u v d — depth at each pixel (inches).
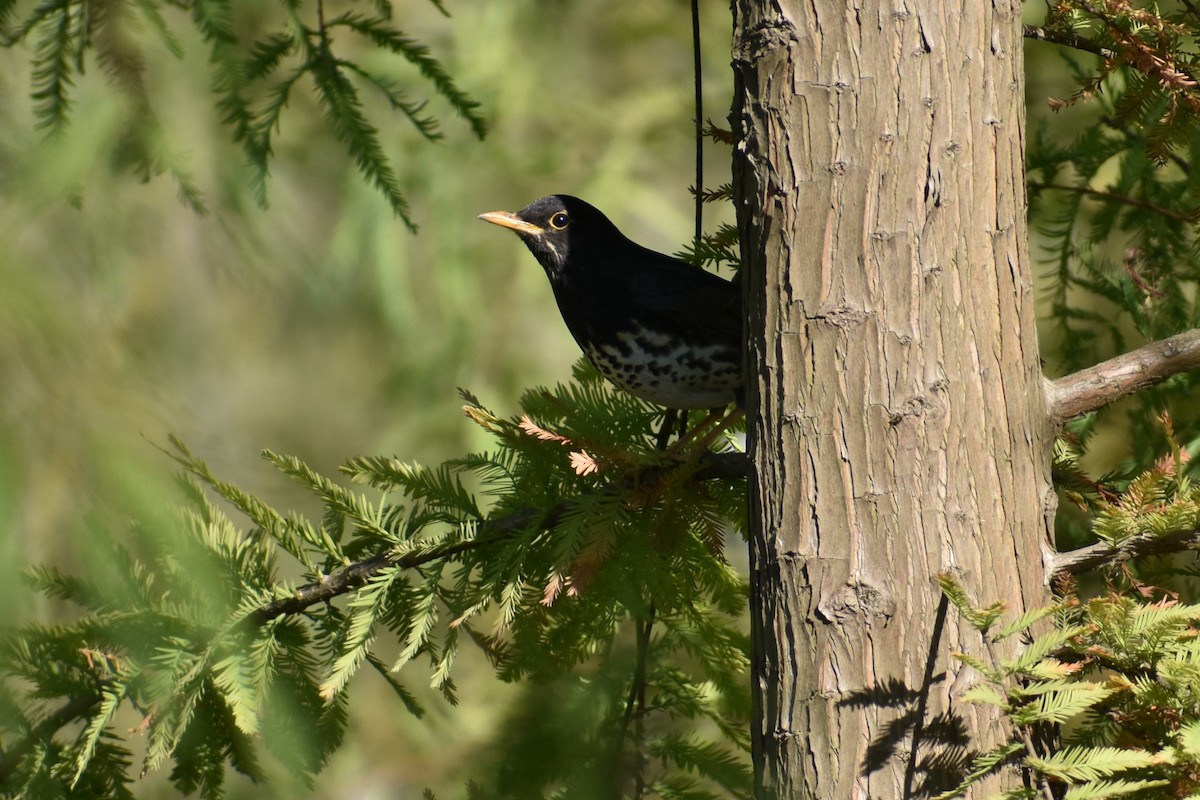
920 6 205.0
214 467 259.6
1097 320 362.0
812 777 200.7
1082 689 187.0
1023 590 206.1
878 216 203.5
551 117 661.3
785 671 204.8
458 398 609.9
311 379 631.8
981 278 206.4
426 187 619.5
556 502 265.0
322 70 303.4
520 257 646.5
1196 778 189.9
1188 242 341.4
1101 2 243.9
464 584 262.4
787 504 205.8
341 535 271.9
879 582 200.4
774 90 209.3
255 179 309.0
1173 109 257.1
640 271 364.8
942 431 201.9
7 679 260.1
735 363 354.9
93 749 249.4
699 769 269.6
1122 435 396.5
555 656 273.6
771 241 209.5
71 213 289.4
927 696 199.2
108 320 195.6
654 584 257.9
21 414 176.1
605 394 305.9
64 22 283.4
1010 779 199.9
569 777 263.0
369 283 623.2
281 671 262.8
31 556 181.9
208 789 267.9
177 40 283.6
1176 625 187.3
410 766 397.7
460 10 658.8
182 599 252.4
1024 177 215.6
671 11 682.8
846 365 203.0
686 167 693.9
